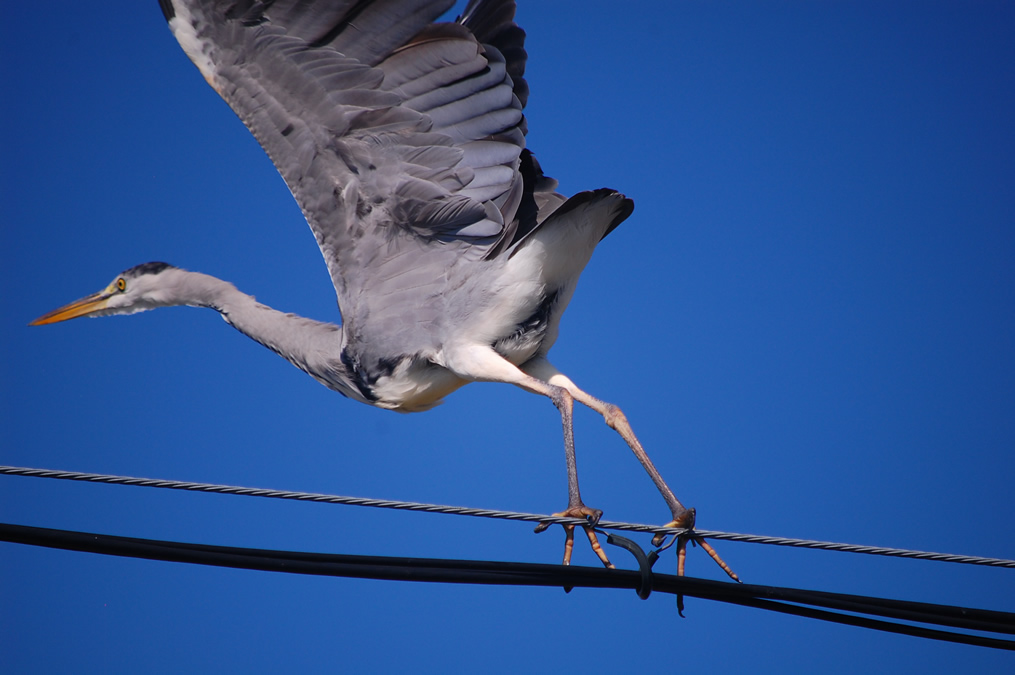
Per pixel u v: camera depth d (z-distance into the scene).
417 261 10.56
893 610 7.92
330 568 7.23
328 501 7.31
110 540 6.98
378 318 10.57
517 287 10.15
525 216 11.46
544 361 10.77
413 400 10.98
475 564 7.43
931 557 7.81
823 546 7.86
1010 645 8.24
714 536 8.12
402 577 7.28
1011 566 7.80
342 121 10.16
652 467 9.48
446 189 10.35
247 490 7.23
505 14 11.33
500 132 10.51
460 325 10.30
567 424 9.63
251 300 12.15
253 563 7.16
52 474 7.03
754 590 7.88
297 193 10.46
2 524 6.81
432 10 9.87
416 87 10.19
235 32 9.91
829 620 8.21
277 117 10.19
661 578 7.74
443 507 7.53
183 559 7.07
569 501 9.07
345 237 10.56
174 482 7.18
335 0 9.77
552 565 7.59
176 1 9.90
